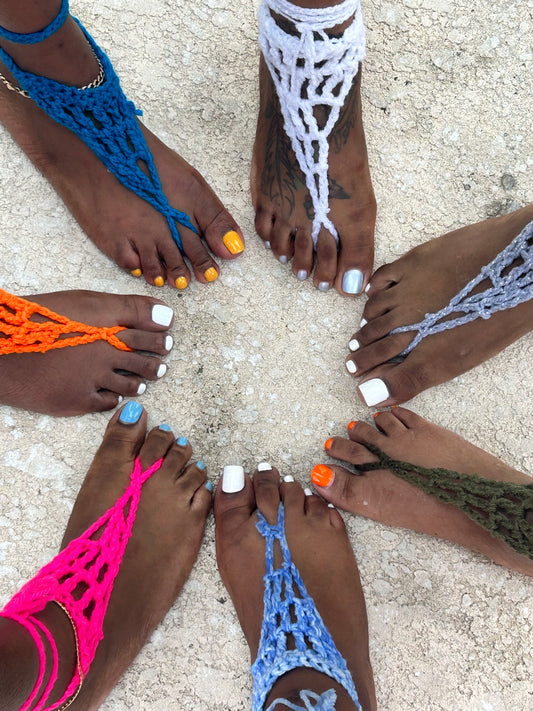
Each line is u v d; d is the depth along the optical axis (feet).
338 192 2.78
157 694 2.73
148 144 2.79
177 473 2.78
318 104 2.48
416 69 3.32
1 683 1.69
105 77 2.40
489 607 2.88
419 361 2.81
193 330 3.05
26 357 2.62
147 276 2.92
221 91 3.24
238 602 2.65
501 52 3.35
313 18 2.15
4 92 2.69
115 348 2.81
